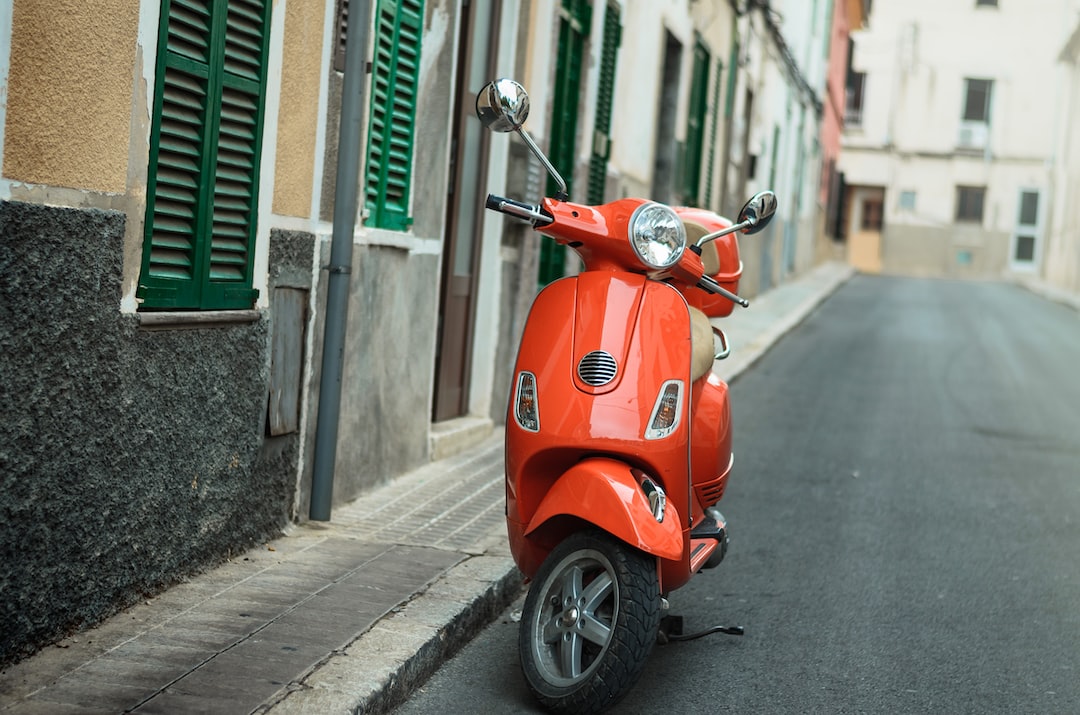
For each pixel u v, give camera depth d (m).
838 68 42.44
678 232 4.23
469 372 8.91
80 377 4.04
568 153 10.76
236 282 5.15
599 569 4.23
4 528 3.74
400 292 7.04
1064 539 7.36
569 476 4.09
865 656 5.12
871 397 13.38
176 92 4.61
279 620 4.50
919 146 48.69
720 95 18.97
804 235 36.00
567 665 4.13
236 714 3.63
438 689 4.40
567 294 4.38
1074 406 13.45
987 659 5.15
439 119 7.49
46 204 3.82
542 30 9.46
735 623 5.50
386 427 6.99
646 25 13.56
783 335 19.25
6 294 3.66
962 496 8.48
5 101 3.62
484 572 5.36
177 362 4.66
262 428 5.44
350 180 5.88
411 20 6.89
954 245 48.56
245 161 5.14
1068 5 46.91
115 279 4.20
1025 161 47.78
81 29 3.96
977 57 47.91
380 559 5.43
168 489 4.67
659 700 4.49
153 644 4.14
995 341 20.95
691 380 4.35
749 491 8.31
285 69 5.47
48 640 4.04
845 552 6.84
